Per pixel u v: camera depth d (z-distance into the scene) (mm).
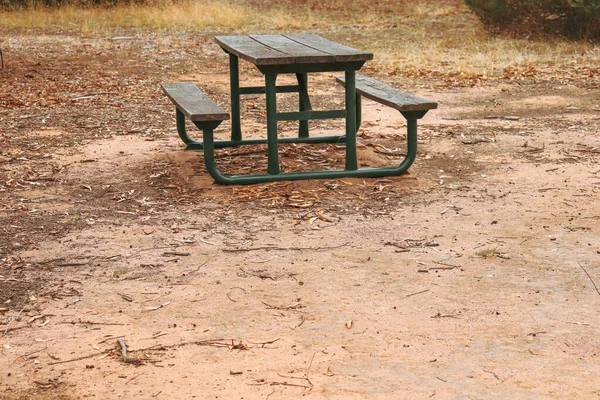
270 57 7664
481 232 6660
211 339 4801
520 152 9406
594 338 4742
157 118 11633
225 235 6672
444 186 8023
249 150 9438
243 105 12938
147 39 22031
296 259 6098
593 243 6355
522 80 14883
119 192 7922
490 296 5371
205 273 5840
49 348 4711
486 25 20719
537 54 17812
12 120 11367
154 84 14906
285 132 10711
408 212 7230
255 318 5082
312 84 15180
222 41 9211
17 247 6410
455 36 21297
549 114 11883
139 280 5719
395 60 17594
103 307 5270
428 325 4949
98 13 27312
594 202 7438
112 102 12883
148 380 4324
